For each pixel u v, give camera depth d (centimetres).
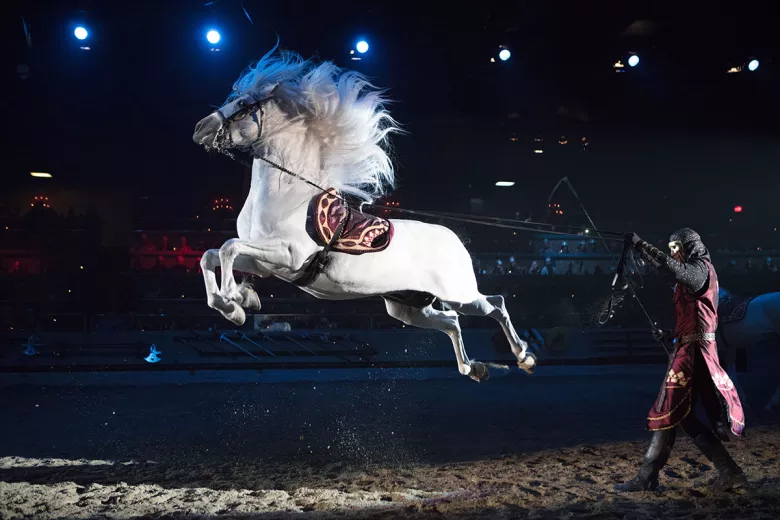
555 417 861
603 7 1892
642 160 2355
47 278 1612
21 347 1340
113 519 432
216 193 2320
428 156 2245
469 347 1451
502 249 2086
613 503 439
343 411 919
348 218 432
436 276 463
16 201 2247
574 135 2286
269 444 717
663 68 2105
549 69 2073
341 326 1512
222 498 489
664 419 456
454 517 418
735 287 1914
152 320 1462
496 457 635
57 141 2194
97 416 893
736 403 445
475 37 1870
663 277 1708
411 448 687
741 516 400
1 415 902
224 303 391
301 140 434
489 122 2219
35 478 570
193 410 933
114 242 2294
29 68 1675
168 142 2230
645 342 1521
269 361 1355
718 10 1886
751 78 2097
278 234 415
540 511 426
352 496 491
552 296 1725
